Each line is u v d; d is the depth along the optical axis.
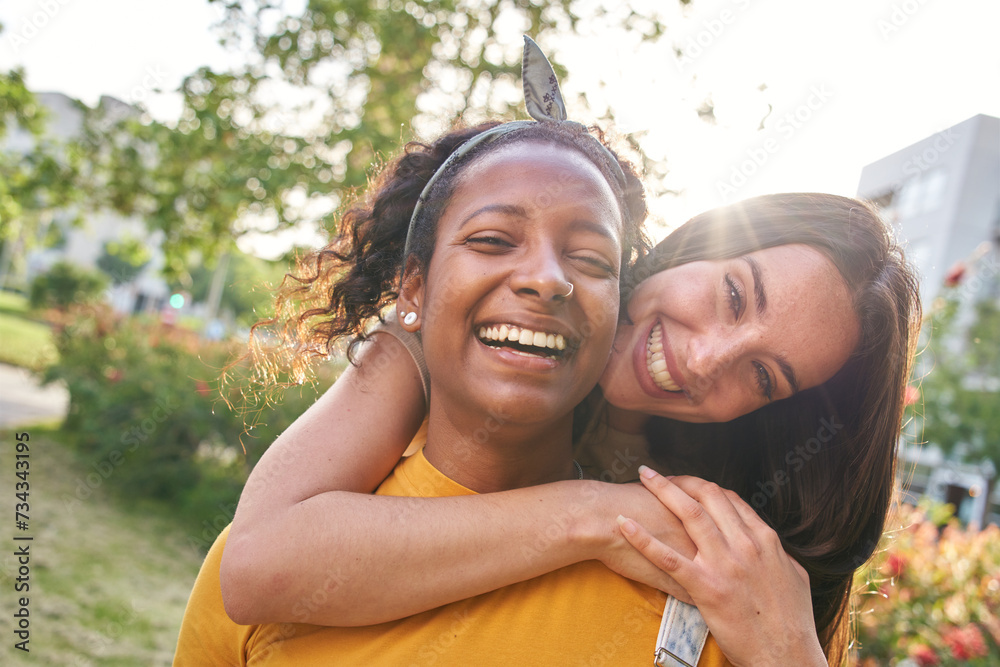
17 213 10.26
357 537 1.04
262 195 6.53
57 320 10.72
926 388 10.67
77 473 8.12
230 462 7.67
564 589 1.10
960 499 12.22
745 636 1.07
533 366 0.98
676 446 1.64
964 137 14.93
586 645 1.06
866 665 3.19
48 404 12.52
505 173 1.04
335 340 1.44
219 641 1.22
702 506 1.19
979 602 3.47
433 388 1.18
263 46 6.81
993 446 10.20
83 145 8.84
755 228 1.39
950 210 14.94
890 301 1.38
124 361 9.52
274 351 1.63
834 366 1.37
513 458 1.16
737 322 1.33
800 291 1.30
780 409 1.57
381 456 1.24
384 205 1.37
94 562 5.68
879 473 1.50
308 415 1.28
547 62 1.29
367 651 1.06
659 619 1.12
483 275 0.99
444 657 1.04
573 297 1.01
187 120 7.18
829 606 1.52
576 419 1.56
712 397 1.38
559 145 1.13
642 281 1.48
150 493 7.80
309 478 1.15
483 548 1.04
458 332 1.01
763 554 1.14
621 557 1.10
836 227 1.38
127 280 10.82
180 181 8.26
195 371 8.34
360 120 6.53
